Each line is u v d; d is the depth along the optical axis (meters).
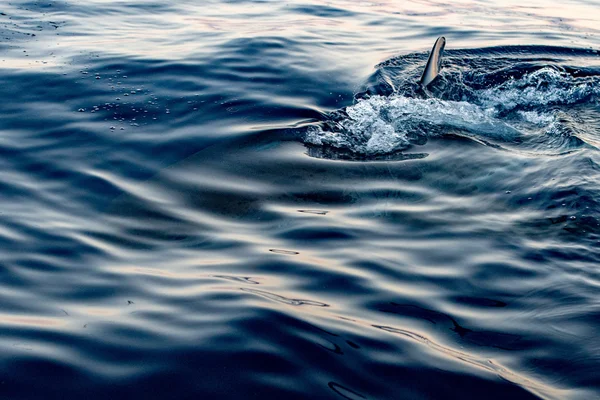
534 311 4.18
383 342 3.83
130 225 5.32
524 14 13.36
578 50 10.84
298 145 6.89
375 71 9.47
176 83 8.55
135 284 4.47
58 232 5.15
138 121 7.39
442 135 7.37
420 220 5.46
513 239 5.14
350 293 4.38
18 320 4.00
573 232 5.22
